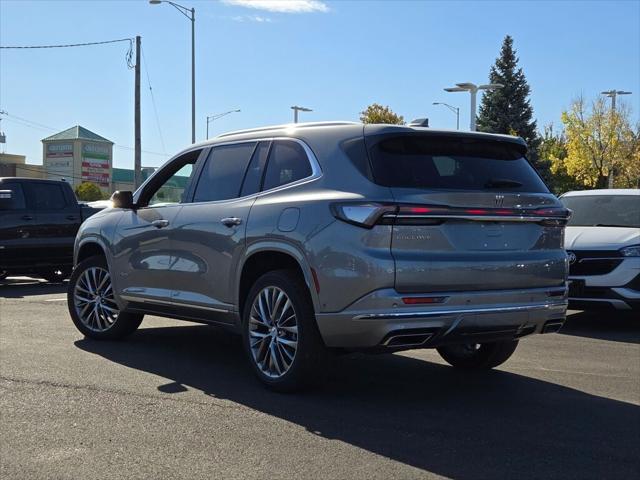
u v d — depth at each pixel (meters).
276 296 5.37
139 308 6.87
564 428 4.69
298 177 5.38
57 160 85.94
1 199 12.58
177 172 6.72
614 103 47.59
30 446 4.25
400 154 5.03
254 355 5.55
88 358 6.58
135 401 5.17
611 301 8.39
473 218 4.94
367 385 5.77
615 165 47.97
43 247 13.09
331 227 4.88
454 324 4.85
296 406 5.09
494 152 5.49
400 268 4.70
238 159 6.02
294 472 3.87
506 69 54.16
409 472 3.89
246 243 5.52
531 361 6.83
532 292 5.21
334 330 4.88
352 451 4.20
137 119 30.38
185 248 6.18
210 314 6.00
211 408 5.02
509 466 3.99
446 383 5.89
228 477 3.80
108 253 7.13
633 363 6.77
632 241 8.52
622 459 4.13
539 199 5.33
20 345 7.17
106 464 3.98
